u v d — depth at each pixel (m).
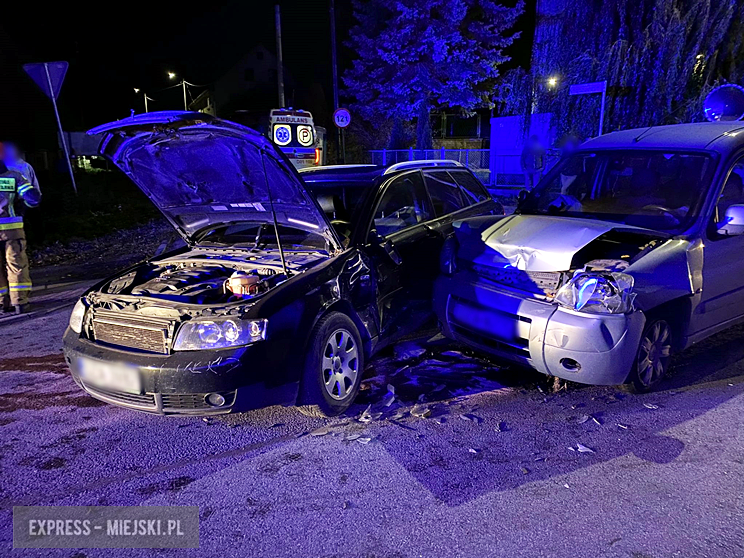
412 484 2.96
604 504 2.76
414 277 4.61
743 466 3.05
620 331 3.45
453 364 4.54
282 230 4.55
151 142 3.63
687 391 3.96
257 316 3.23
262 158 3.42
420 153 24.16
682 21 15.70
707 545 2.46
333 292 3.67
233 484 3.00
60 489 2.99
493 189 19.91
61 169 21.05
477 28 23.62
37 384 4.40
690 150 4.36
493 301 3.95
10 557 2.49
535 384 4.15
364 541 2.53
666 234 3.99
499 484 2.94
